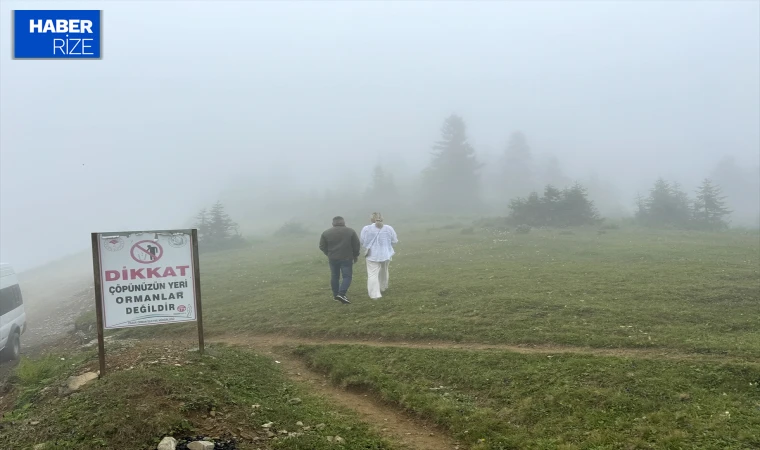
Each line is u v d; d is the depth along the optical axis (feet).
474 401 17.92
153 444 13.21
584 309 28.07
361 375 20.72
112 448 12.94
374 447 14.46
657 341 22.02
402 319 28.84
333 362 22.58
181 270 20.11
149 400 15.16
